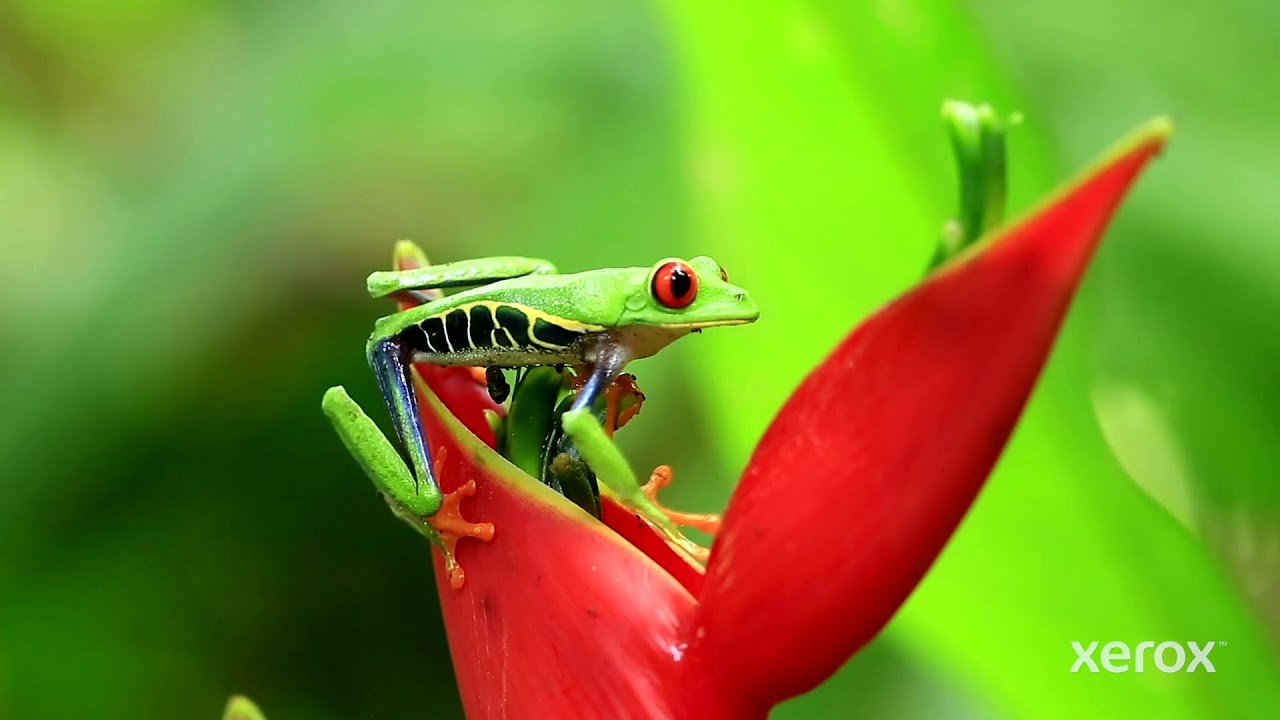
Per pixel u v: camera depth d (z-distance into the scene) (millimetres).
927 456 451
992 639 496
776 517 460
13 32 1019
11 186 969
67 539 717
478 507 484
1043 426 499
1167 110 624
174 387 706
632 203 646
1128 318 591
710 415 519
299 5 800
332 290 726
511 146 692
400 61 721
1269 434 582
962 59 515
